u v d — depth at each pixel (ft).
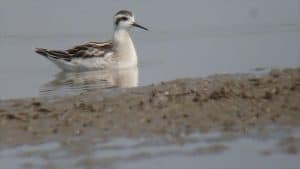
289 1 94.38
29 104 52.24
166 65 68.69
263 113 45.80
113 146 41.55
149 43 79.51
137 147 41.34
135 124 45.11
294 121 44.24
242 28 83.25
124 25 73.31
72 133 44.19
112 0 95.14
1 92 59.31
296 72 56.80
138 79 63.77
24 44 80.94
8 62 73.72
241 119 45.01
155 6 92.53
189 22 86.43
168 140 42.29
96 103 50.65
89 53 73.05
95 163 38.88
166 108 47.78
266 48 73.00
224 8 91.86
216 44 76.43
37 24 86.84
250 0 95.50
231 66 65.36
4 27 85.87
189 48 75.56
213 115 45.98
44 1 95.40
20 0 96.22
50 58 73.10
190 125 44.47
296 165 38.14
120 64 72.38
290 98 48.16
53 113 48.65
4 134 44.45
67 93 57.82
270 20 85.76
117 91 55.42
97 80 66.28
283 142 41.22
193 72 64.08
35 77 67.51
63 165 38.70
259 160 39.01
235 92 49.85
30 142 42.91
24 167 38.68
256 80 54.85
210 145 41.24
